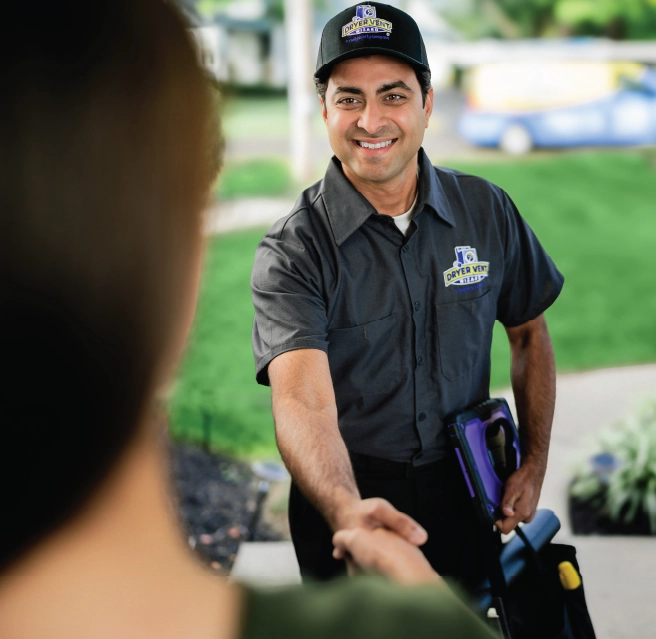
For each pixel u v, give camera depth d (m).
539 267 2.19
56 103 0.31
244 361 5.75
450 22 19.11
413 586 0.40
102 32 0.32
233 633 0.36
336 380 2.01
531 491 2.04
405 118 1.91
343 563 2.05
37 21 0.31
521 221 2.16
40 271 0.30
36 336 0.30
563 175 11.51
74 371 0.31
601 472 3.91
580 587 1.93
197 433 4.44
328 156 12.55
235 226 8.61
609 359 5.94
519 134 12.82
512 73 12.81
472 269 2.04
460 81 16.34
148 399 0.34
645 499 3.63
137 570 0.34
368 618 0.38
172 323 0.34
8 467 0.31
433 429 2.02
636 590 3.04
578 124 12.71
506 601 1.82
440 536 2.06
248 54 21.44
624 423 4.43
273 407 1.75
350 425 2.02
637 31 17.62
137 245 0.32
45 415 0.31
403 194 1.98
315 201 2.00
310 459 1.54
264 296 1.92
